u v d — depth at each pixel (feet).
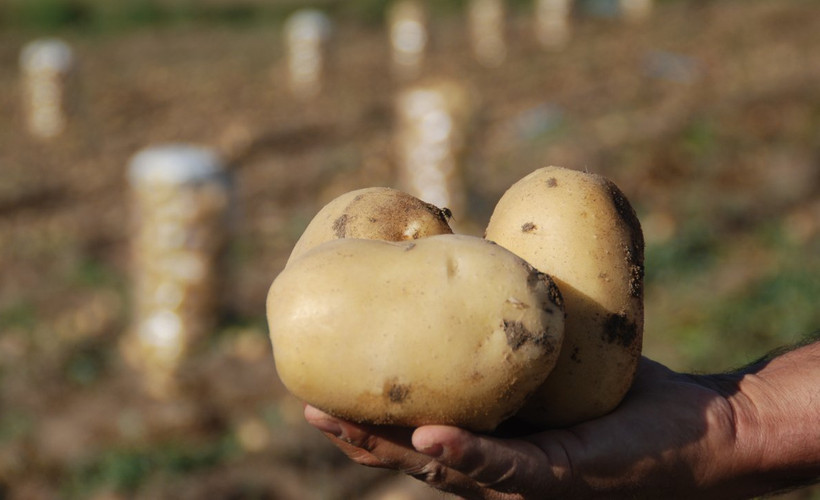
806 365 6.50
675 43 58.59
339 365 5.31
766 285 21.67
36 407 19.94
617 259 5.93
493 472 5.40
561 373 5.82
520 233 6.01
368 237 5.99
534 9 94.27
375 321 5.31
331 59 58.90
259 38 79.36
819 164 28.71
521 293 5.37
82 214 32.48
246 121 44.60
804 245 24.16
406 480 16.39
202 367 20.53
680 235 24.86
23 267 27.68
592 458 5.71
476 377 5.29
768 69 46.50
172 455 17.63
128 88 55.77
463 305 5.32
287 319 5.41
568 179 6.14
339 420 5.56
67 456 18.08
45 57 45.57
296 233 29.35
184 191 20.93
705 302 21.12
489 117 41.75
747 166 29.94
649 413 5.97
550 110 41.78
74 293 25.81
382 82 55.93
